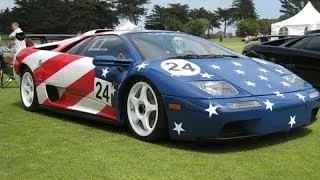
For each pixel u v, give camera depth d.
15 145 4.43
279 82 4.56
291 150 4.27
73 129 5.14
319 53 7.73
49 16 89.25
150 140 4.51
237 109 4.02
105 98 5.01
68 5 91.06
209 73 4.36
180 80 4.24
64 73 5.61
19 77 6.52
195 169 3.71
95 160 3.94
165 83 4.28
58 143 4.51
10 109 6.52
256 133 4.18
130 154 4.11
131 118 4.75
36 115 6.04
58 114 6.11
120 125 4.95
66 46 5.87
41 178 3.51
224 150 4.25
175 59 4.63
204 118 4.04
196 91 4.11
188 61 4.58
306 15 40.00
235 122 4.06
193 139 4.18
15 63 6.55
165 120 4.34
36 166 3.79
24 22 88.31
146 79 4.46
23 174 3.60
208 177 3.52
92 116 5.25
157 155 4.08
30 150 4.25
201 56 4.84
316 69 7.72
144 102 4.55
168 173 3.61
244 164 3.84
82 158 3.99
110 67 4.94
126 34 5.18
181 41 5.17
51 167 3.76
